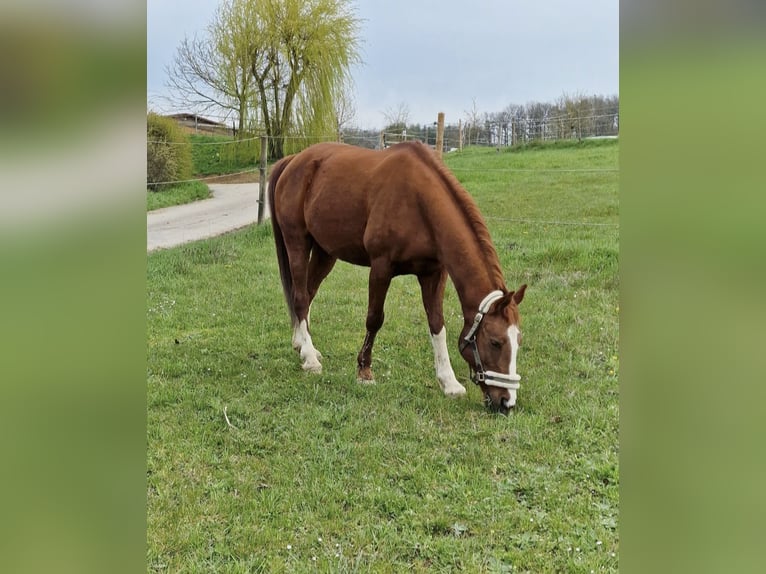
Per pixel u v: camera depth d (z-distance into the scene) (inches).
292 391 137.7
